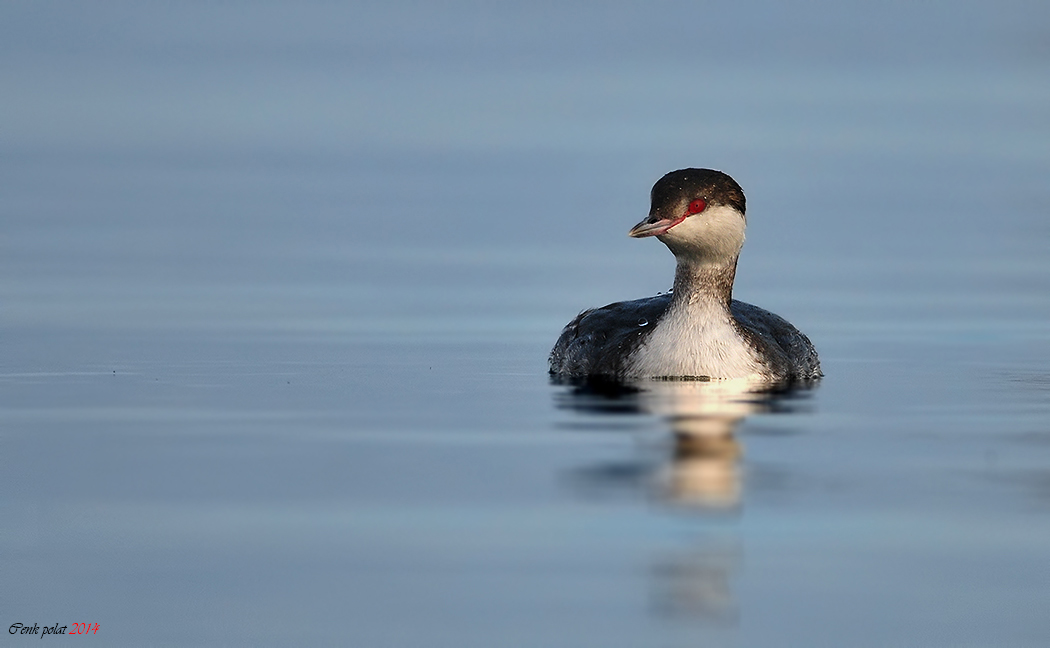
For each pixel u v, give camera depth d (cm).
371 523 1262
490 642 1042
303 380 1891
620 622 1069
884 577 1152
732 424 1608
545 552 1191
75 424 1627
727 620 1077
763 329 1947
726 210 1841
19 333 2183
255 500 1330
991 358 2075
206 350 2089
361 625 1070
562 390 1817
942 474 1405
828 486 1362
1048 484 1373
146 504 1323
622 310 1995
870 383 1884
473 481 1377
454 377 1917
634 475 1393
